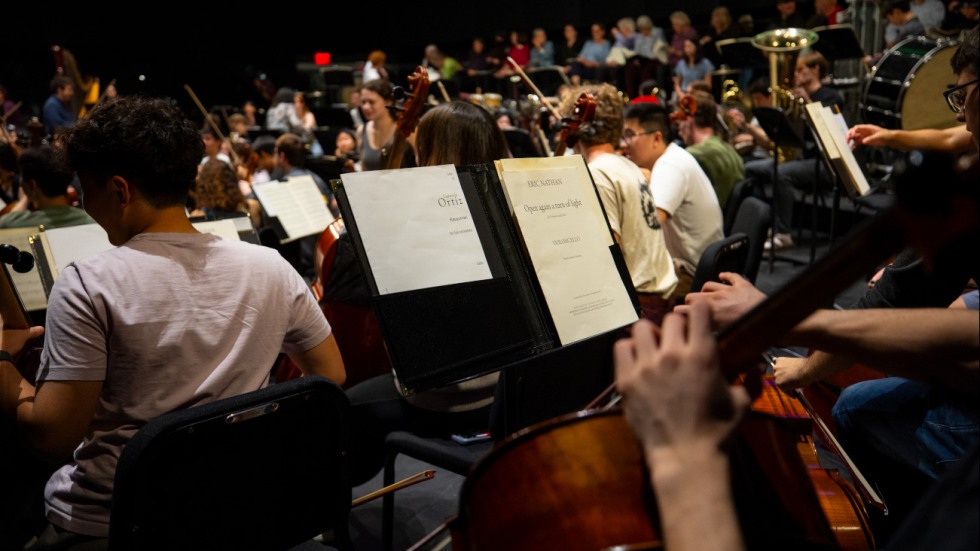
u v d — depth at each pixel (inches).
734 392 26.3
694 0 436.8
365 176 57.3
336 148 291.7
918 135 106.1
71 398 52.7
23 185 108.1
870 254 26.7
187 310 55.8
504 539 33.6
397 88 110.3
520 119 281.0
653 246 104.9
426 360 54.9
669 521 24.6
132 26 473.1
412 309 55.5
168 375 55.3
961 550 24.3
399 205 57.7
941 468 57.9
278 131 317.4
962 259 24.5
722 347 29.5
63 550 55.9
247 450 54.3
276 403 53.9
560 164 66.6
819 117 149.0
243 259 59.3
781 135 206.5
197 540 53.8
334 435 58.8
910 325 37.9
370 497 63.2
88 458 56.1
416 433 82.4
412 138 123.4
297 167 220.8
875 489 64.4
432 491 105.3
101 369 53.7
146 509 50.8
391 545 81.7
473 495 33.7
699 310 27.2
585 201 66.7
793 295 28.2
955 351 37.1
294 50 536.4
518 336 59.3
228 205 156.3
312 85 512.1
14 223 106.1
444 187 59.9
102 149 55.3
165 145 56.3
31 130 217.6
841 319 39.3
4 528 83.0
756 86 245.1
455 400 79.7
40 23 447.2
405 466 113.3
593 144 108.5
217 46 501.4
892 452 60.6
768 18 418.9
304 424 56.7
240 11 507.5
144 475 49.6
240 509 55.4
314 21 541.0
